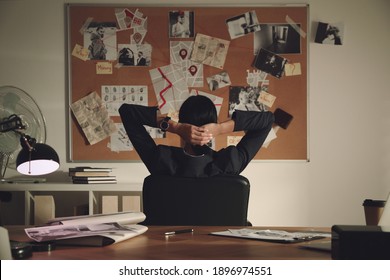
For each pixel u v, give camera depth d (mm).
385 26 4199
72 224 1316
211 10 4156
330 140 4188
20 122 3076
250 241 1334
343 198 4180
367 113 4199
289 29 4156
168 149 1883
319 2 4184
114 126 4168
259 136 2225
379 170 4191
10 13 4191
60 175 4172
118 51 4168
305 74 4164
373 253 964
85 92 4180
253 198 4160
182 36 4168
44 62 4191
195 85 4168
